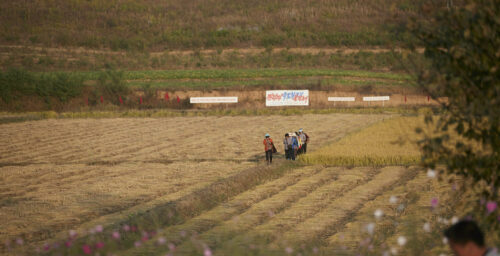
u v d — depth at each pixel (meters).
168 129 161.00
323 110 197.12
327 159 95.12
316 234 46.56
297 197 67.38
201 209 62.94
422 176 77.00
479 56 23.72
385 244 39.56
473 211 26.09
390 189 69.75
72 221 57.47
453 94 24.06
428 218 47.22
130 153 118.12
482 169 23.91
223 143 130.62
